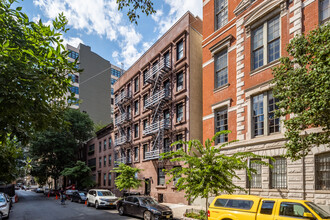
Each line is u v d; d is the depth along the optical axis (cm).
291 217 710
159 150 2352
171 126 2295
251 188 1383
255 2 1538
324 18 1181
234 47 1678
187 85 2158
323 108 688
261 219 761
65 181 5378
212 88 1841
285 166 1252
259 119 1441
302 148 889
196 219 1104
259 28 1521
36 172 4075
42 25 557
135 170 2311
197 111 2161
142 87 2938
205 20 2008
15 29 532
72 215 1627
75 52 5872
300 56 880
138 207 1420
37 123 512
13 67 437
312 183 1112
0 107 428
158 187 2331
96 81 6128
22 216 1638
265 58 1446
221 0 1897
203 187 1016
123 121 3253
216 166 996
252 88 1478
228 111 1652
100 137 4191
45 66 550
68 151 4178
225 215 850
